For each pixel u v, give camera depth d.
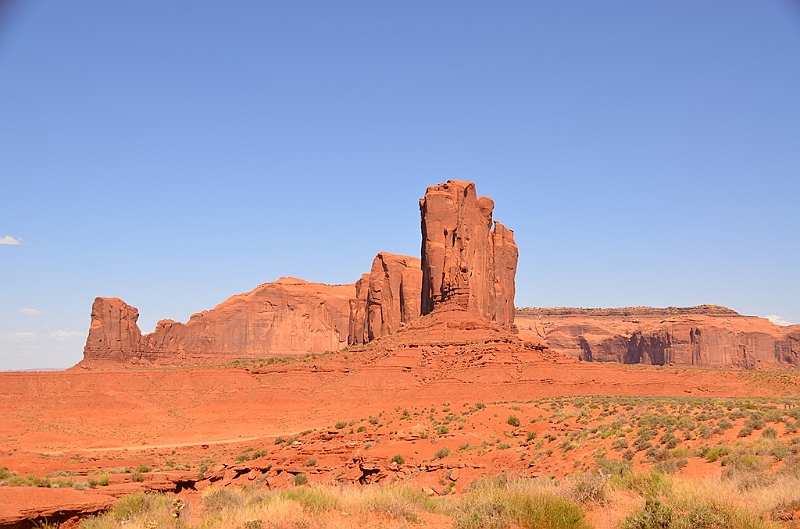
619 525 23.36
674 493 25.75
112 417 124.69
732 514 22.83
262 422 116.62
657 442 47.84
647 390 117.19
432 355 121.62
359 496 28.23
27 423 120.81
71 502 41.91
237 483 65.56
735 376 136.88
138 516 29.67
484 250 152.75
